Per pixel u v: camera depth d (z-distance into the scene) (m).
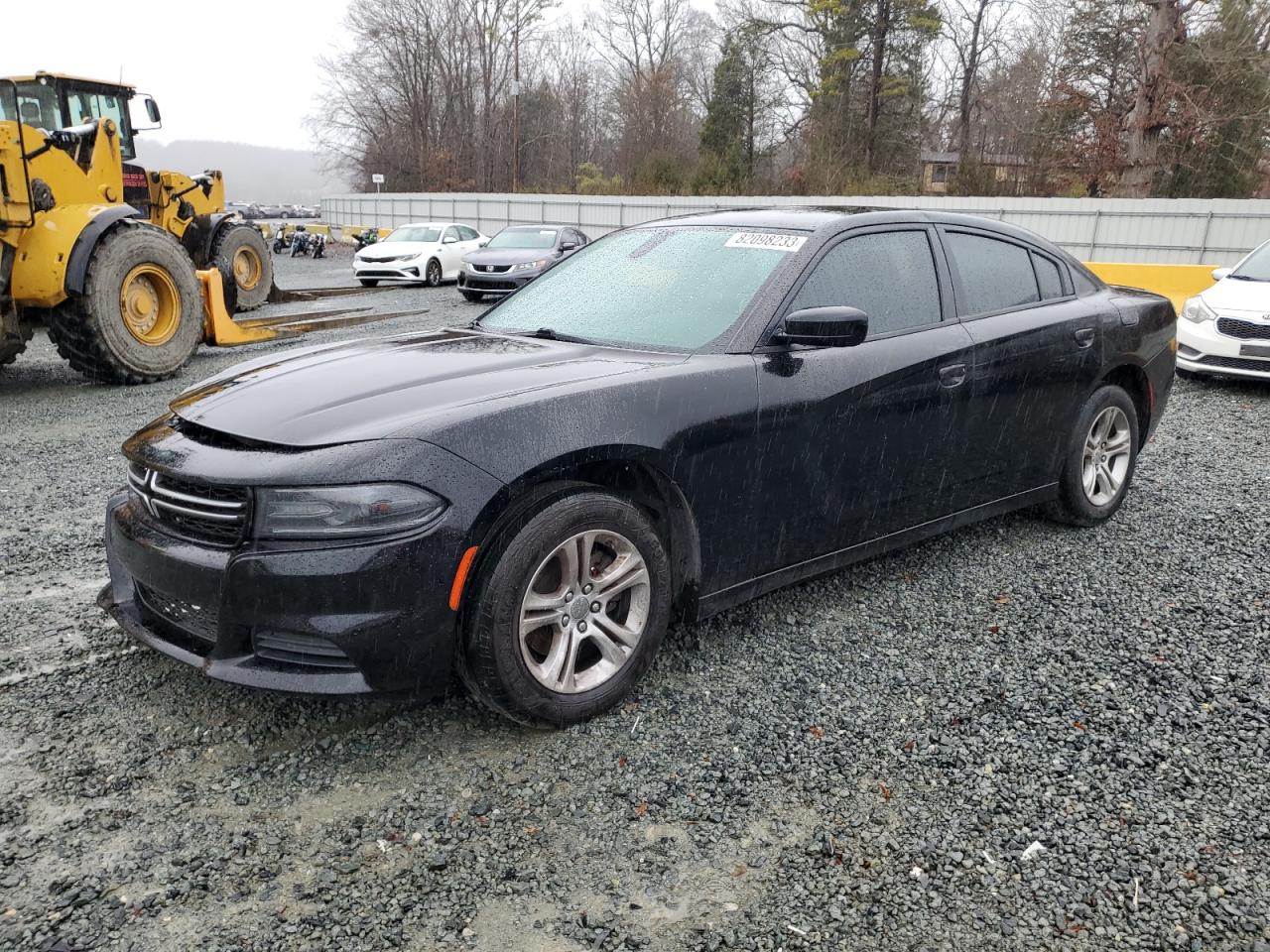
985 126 45.44
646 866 2.24
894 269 3.68
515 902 2.11
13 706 2.91
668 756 2.69
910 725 2.87
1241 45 26.41
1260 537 4.60
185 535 2.61
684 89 51.41
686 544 3.05
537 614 2.68
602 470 2.87
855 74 41.00
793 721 2.88
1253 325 8.41
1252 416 7.71
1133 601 3.82
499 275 16.00
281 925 2.03
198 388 3.17
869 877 2.21
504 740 2.76
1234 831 2.37
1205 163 30.11
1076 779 2.59
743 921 2.06
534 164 56.12
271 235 37.81
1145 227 22.95
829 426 3.28
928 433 3.64
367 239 30.89
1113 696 3.05
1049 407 4.20
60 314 8.32
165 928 2.01
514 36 50.94
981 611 3.72
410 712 2.91
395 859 2.25
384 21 53.16
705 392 2.96
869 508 3.53
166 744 2.73
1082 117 31.64
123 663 3.21
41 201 8.05
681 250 3.76
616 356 3.15
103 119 9.34
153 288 9.09
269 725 2.83
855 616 3.67
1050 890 2.17
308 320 12.32
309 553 2.38
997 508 4.16
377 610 2.40
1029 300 4.21
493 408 2.61
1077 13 32.50
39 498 5.11
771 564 3.28
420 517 2.42
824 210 3.84
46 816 2.39
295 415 2.66
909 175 41.16
